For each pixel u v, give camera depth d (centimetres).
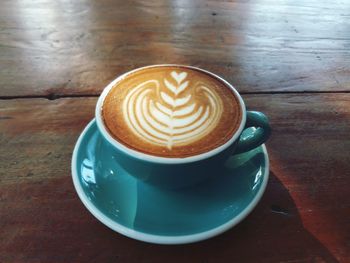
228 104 18
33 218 16
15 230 16
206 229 15
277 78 26
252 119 17
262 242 16
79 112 22
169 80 20
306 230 17
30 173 18
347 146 21
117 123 17
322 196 18
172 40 30
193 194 17
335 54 30
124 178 18
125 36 30
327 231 17
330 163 20
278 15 35
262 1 37
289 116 23
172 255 16
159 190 17
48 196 17
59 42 29
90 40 29
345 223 17
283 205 18
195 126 17
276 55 29
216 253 16
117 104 18
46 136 20
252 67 27
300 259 16
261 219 17
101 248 16
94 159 19
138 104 18
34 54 27
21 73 25
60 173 18
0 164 19
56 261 15
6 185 18
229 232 16
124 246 16
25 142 20
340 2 38
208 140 16
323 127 22
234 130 16
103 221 15
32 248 15
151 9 34
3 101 23
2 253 15
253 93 25
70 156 19
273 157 20
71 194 17
